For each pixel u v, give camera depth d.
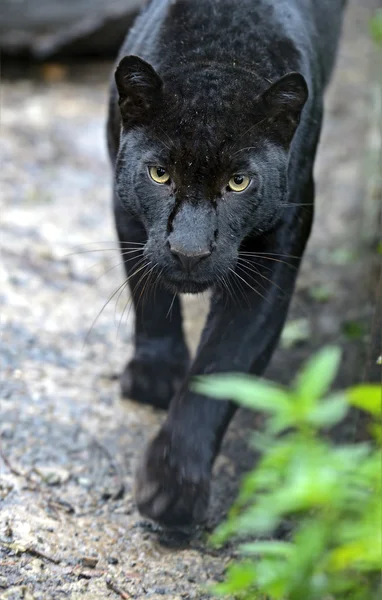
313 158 4.17
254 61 3.79
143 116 3.64
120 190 3.80
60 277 5.79
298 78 3.54
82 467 4.22
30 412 4.52
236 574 2.65
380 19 6.56
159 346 4.55
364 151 7.39
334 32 4.97
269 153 3.64
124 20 8.68
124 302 5.59
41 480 4.07
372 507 2.52
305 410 2.34
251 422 4.71
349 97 8.52
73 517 3.89
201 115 3.56
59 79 8.83
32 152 7.39
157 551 3.77
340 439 4.58
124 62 3.56
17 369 4.84
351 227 6.55
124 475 4.21
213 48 3.80
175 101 3.60
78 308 5.49
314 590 2.67
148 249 3.65
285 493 2.33
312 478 2.32
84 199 6.80
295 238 3.97
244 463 4.43
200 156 3.53
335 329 5.50
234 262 3.65
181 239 3.46
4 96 8.40
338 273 6.06
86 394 4.74
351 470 2.54
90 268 5.90
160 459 3.74
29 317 5.32
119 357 5.09
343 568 2.87
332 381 5.01
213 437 3.77
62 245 6.11
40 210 6.55
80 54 9.05
